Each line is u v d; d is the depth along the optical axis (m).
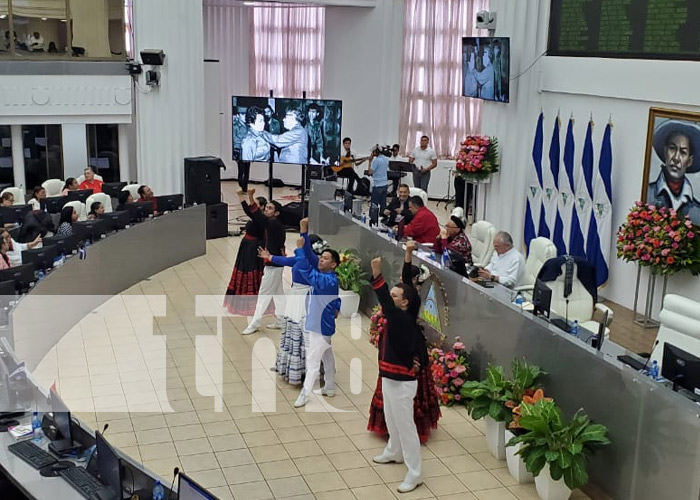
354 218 10.68
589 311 7.89
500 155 12.34
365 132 17.67
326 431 7.04
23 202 12.84
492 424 6.57
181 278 11.60
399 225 10.63
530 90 11.73
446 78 16.72
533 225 11.91
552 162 11.38
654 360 6.34
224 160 19.16
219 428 7.05
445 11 16.41
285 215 14.48
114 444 6.72
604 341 6.63
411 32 16.88
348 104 17.69
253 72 18.55
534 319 6.73
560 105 11.31
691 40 9.15
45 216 11.06
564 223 11.17
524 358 6.82
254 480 6.20
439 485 6.17
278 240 9.62
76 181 13.14
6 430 5.50
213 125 18.78
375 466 6.45
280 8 18.08
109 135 14.94
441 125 17.00
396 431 6.32
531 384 6.49
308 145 14.20
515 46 11.77
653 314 9.86
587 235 10.72
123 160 15.04
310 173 16.06
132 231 11.11
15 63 13.37
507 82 11.66
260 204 10.27
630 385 5.64
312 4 16.88
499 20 12.10
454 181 15.86
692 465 5.12
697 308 6.49
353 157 16.25
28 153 14.34
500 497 6.00
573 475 5.68
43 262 9.07
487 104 12.59
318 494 6.02
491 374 6.62
